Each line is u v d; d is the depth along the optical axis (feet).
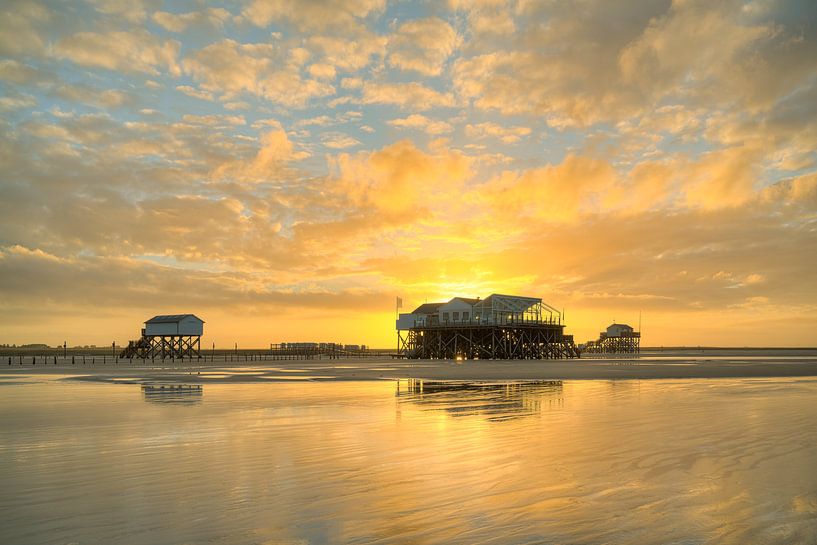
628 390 99.30
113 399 85.66
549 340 335.47
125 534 24.77
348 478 34.53
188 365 237.25
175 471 36.47
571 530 25.13
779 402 77.61
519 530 25.13
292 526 25.73
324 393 95.91
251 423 58.65
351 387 109.50
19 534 24.81
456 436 50.03
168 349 333.21
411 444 46.03
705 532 24.82
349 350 548.31
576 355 354.95
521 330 314.55
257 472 36.17
